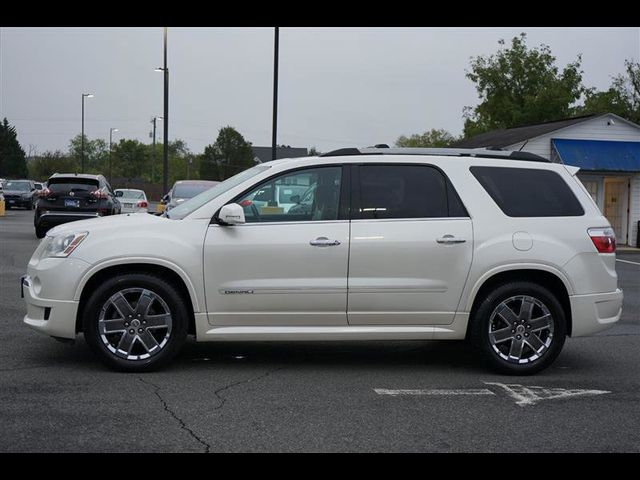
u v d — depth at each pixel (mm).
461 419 5277
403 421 5199
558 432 5031
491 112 37625
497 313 6520
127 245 6156
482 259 6441
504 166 6773
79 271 6117
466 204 6566
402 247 6371
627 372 6793
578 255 6590
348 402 5633
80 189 18266
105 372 6277
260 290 6270
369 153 6648
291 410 5391
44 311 6211
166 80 31312
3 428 4852
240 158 74938
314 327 6418
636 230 26141
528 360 6547
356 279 6344
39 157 90375
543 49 37438
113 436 4754
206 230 6289
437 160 6680
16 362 6562
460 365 6953
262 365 6754
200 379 6184
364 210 6461
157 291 6195
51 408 5285
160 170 95750
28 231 22125
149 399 5559
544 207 6691
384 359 7152
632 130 25781
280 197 6465
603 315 6680
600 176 26078
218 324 6324
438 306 6461
